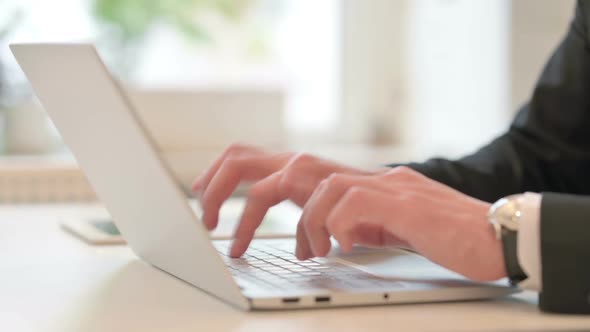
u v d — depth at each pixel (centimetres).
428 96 324
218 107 275
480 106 289
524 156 129
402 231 77
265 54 333
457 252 76
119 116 74
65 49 77
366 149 315
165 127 270
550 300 71
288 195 91
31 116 307
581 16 137
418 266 87
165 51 320
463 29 300
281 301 71
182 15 320
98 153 86
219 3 324
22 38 290
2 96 287
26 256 107
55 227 141
